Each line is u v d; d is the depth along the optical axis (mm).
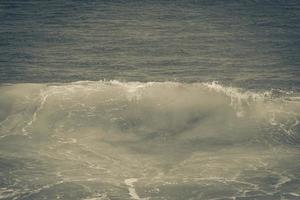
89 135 162250
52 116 169500
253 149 156125
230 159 150750
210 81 198875
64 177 142625
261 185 138875
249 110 172875
